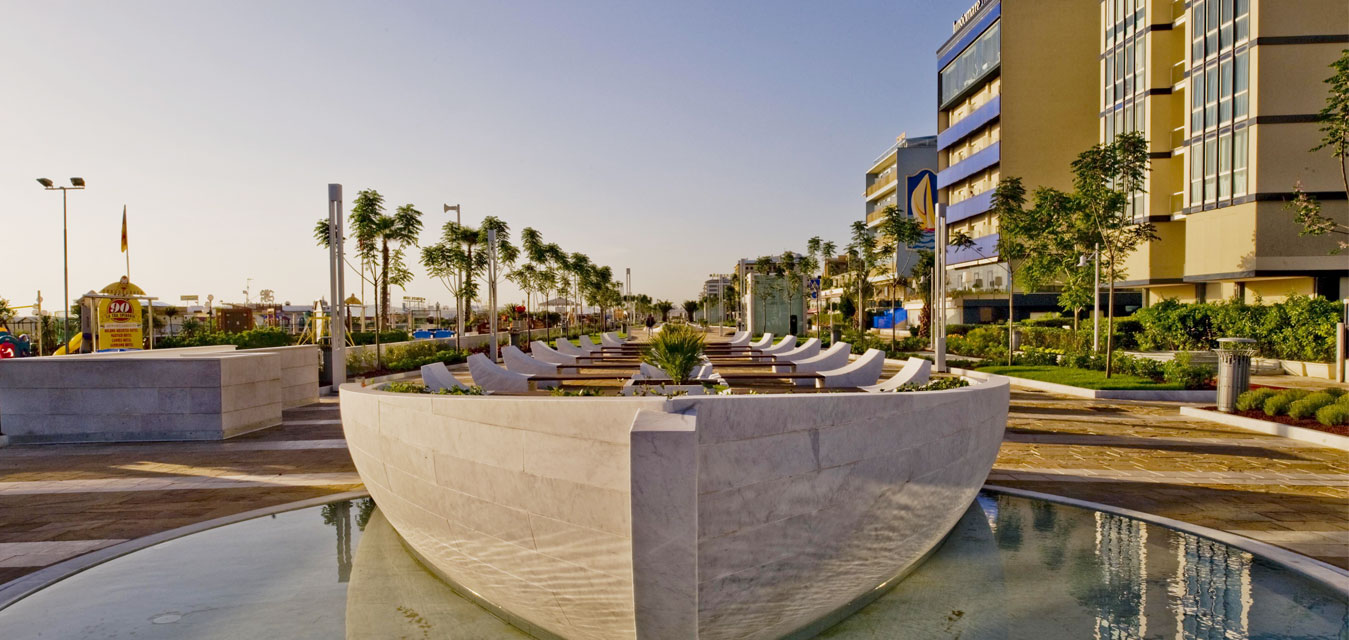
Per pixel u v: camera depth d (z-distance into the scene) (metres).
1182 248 27.88
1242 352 11.55
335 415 12.62
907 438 4.09
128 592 4.53
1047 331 26.91
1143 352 22.78
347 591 4.55
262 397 11.16
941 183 47.62
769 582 3.37
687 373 10.82
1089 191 17.08
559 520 3.40
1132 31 29.31
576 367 15.66
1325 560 5.01
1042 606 4.27
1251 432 10.33
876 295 56.31
